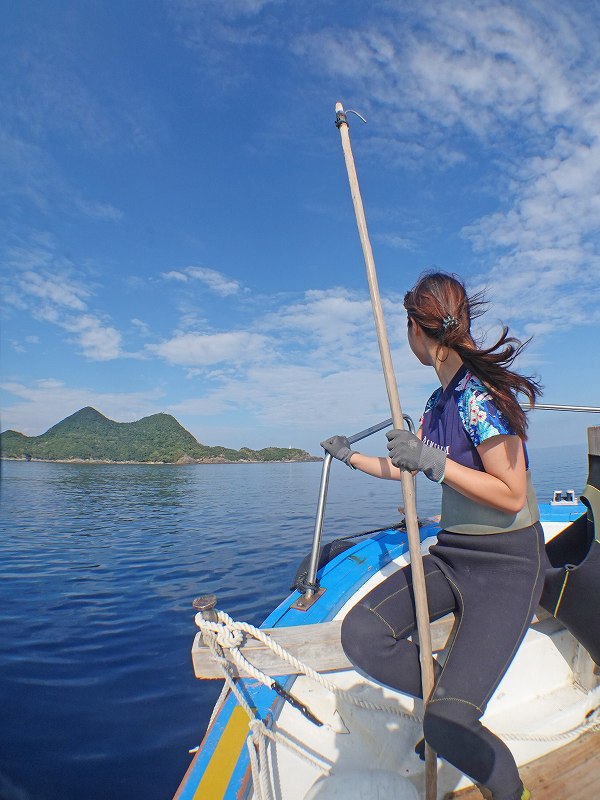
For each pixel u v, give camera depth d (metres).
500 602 1.45
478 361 1.46
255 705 1.73
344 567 2.51
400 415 1.49
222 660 1.67
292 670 1.76
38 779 2.97
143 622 5.64
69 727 3.55
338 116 1.69
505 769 1.33
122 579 7.48
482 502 1.44
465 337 1.55
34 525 13.03
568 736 2.01
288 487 25.95
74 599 6.53
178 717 3.68
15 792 2.85
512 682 2.15
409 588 1.58
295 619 2.12
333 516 13.29
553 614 2.04
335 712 1.85
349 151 1.67
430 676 1.41
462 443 1.51
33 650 4.90
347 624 1.53
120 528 12.43
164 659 4.68
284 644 1.78
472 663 1.37
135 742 3.37
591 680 2.28
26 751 3.26
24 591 6.90
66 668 4.51
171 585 7.09
